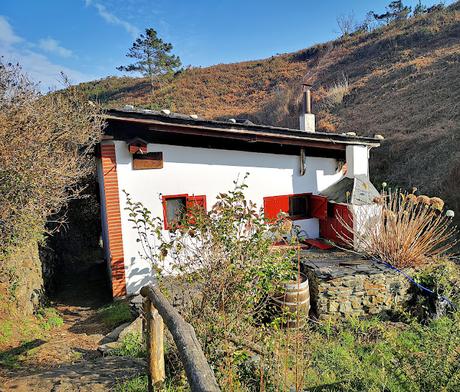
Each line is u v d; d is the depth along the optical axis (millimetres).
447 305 5832
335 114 21984
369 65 27766
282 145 7980
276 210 8023
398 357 3844
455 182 10609
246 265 3877
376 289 6086
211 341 3305
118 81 40531
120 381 3062
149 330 2566
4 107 5051
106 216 7090
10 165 4691
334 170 8586
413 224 6699
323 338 5242
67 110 6059
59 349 4371
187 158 7195
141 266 6859
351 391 3545
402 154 13820
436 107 16359
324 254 7121
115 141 6672
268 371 3184
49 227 8172
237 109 29094
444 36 26234
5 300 4914
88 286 8047
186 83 35594
